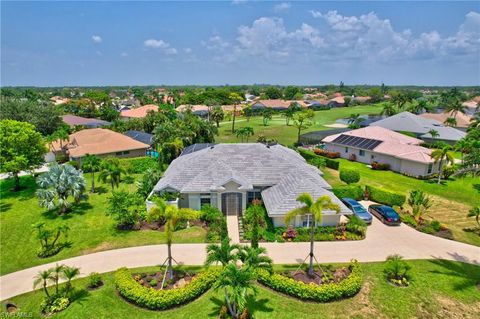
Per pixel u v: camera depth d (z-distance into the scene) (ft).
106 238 99.14
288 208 100.68
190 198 113.91
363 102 614.75
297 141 258.37
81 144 195.62
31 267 85.15
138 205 116.67
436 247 93.61
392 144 179.42
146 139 219.61
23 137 141.79
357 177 144.25
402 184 150.30
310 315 65.57
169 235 72.69
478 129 209.67
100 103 483.51
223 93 579.48
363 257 87.76
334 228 101.71
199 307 68.18
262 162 124.57
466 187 146.00
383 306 68.18
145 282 75.97
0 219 115.75
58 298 70.13
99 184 156.46
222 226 101.40
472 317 65.10
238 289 57.88
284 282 71.77
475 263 85.35
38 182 115.96
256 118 425.69
